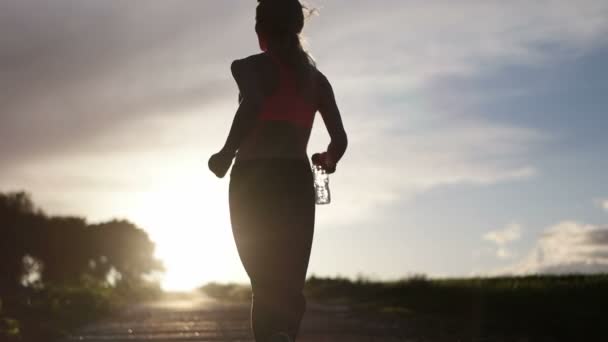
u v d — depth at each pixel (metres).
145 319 12.45
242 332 9.10
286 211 2.95
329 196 3.33
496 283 16.75
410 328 9.23
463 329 8.91
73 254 53.25
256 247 2.95
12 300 11.61
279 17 3.02
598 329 8.34
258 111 2.86
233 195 3.01
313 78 3.09
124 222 73.62
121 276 71.94
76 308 13.21
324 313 13.12
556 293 12.08
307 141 3.10
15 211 48.59
